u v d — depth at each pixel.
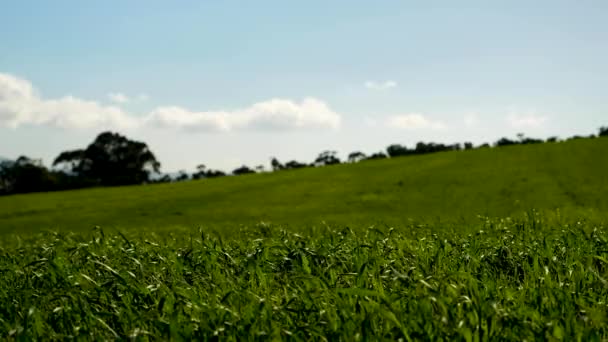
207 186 72.12
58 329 6.61
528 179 53.38
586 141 83.06
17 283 8.82
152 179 156.62
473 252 9.38
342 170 76.81
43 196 73.81
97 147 150.75
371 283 7.30
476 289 6.07
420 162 76.69
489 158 73.25
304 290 6.54
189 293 6.79
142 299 7.06
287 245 9.99
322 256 8.70
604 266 8.37
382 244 10.05
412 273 7.78
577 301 6.20
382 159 89.12
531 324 5.34
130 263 9.33
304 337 5.66
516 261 8.80
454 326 5.21
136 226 39.03
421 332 5.38
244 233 16.70
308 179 69.25
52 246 10.91
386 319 5.72
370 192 53.12
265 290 7.31
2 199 72.94
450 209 39.25
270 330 5.65
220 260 9.00
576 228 12.66
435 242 10.56
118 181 148.88
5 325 6.55
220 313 6.01
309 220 33.81
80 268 9.08
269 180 72.81
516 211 33.84
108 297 7.35
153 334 5.68
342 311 5.85
